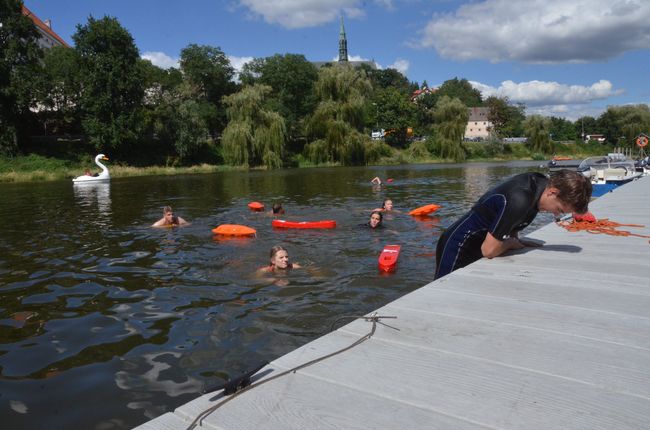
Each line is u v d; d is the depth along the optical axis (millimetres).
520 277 3359
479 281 3289
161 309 5277
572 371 1992
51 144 44406
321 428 1623
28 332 4668
